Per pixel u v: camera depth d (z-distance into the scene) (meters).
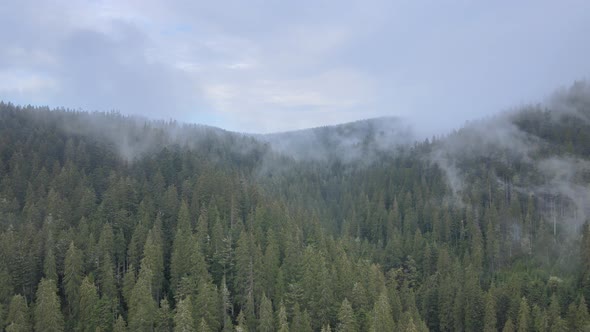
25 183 112.38
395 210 155.50
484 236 138.00
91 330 68.81
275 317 74.81
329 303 77.69
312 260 83.25
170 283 85.19
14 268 76.75
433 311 96.06
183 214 95.69
